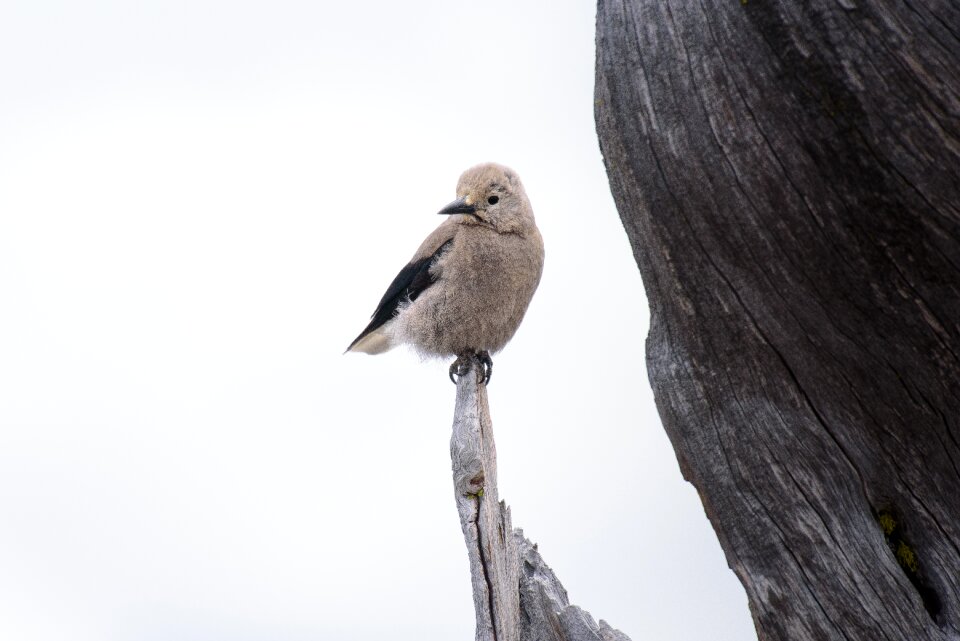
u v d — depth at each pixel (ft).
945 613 19.21
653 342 21.97
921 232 17.60
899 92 17.12
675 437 21.75
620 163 20.65
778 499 20.47
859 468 19.65
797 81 17.85
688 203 19.62
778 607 20.80
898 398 18.93
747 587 21.18
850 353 19.04
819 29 17.47
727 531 21.30
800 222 18.54
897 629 19.62
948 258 17.56
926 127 17.07
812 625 20.44
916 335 18.33
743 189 18.88
